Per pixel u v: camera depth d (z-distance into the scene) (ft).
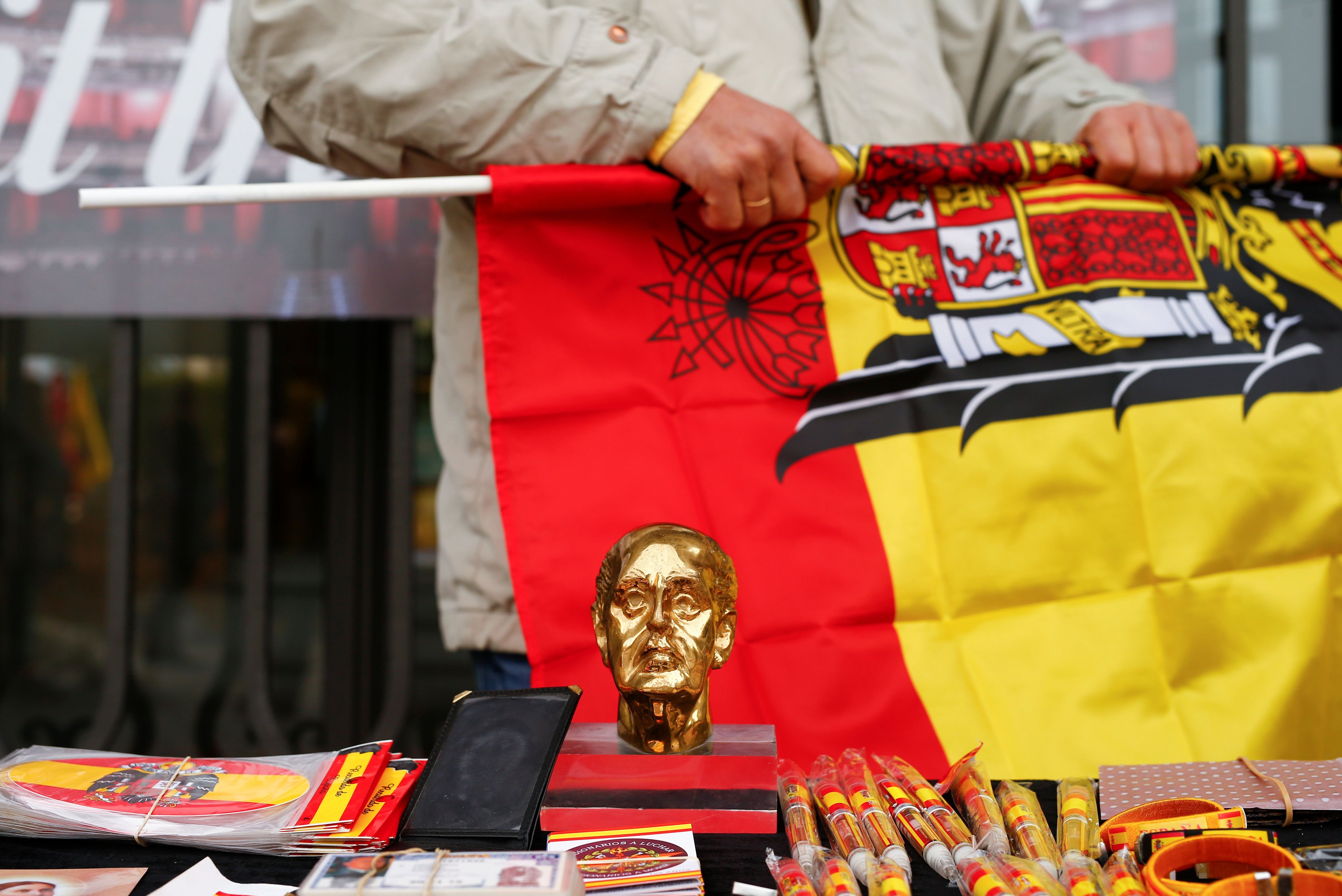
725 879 2.16
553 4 3.86
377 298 5.13
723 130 3.44
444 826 2.21
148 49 4.92
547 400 3.59
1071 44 5.43
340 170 3.79
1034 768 3.45
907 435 3.77
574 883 1.91
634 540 2.58
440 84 3.41
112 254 4.98
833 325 3.82
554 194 3.48
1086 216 4.09
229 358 12.40
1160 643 3.69
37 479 12.82
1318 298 4.15
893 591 3.61
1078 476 3.80
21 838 2.30
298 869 2.18
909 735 3.47
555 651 3.46
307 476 13.39
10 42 4.87
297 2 3.43
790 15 4.11
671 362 3.69
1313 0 5.80
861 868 2.12
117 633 5.30
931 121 4.23
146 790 2.36
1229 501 3.82
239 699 10.00
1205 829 2.21
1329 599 3.82
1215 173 4.17
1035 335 3.92
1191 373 3.94
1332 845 2.15
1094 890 1.96
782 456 3.69
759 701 3.48
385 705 5.46
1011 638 3.64
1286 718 3.62
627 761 2.46
